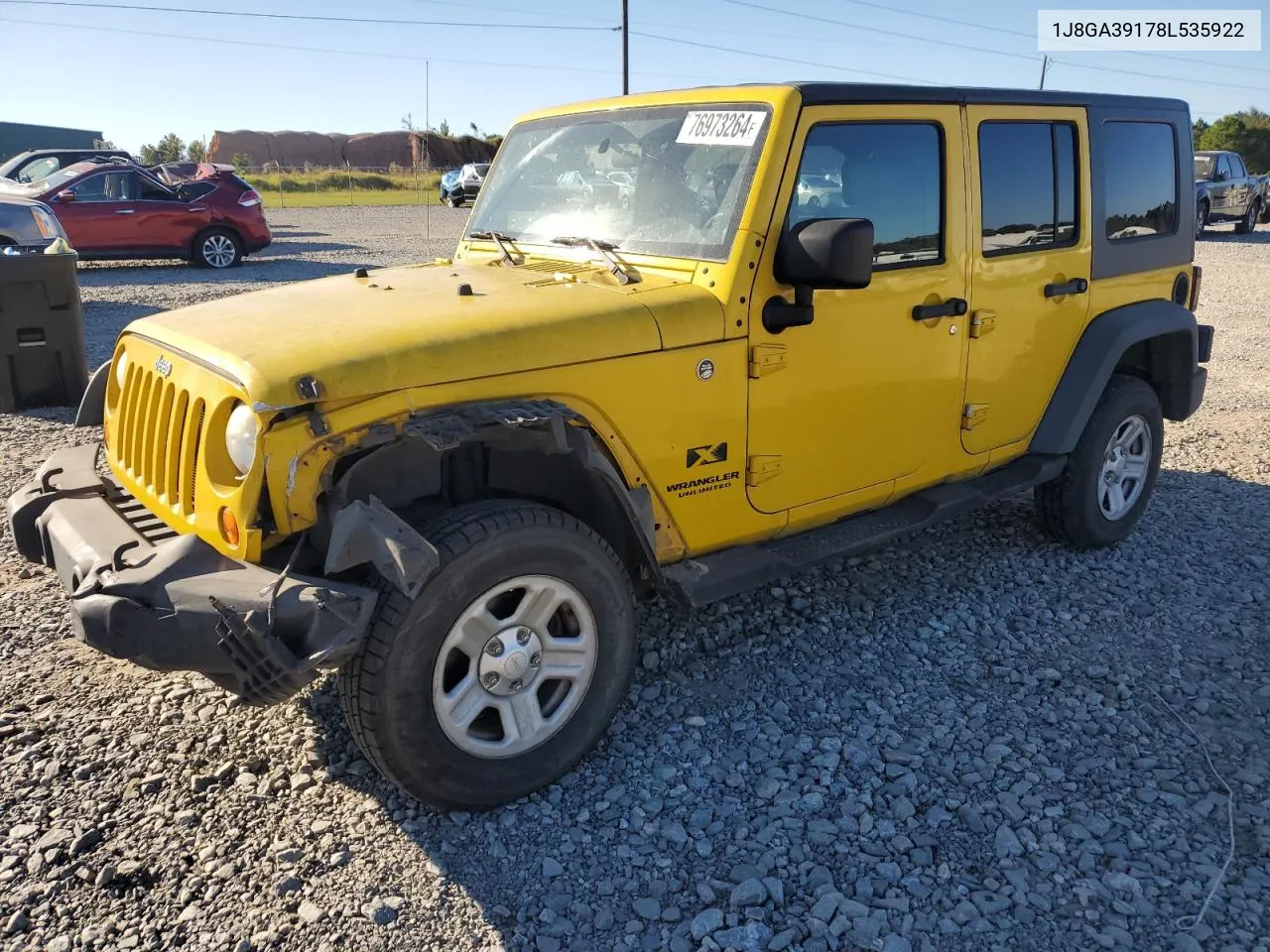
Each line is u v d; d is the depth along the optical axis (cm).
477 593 282
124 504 336
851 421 382
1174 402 536
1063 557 502
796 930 258
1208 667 394
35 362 768
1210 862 282
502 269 381
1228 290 1456
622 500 305
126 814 298
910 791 313
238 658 260
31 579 457
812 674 385
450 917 262
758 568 354
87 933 253
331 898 267
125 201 1549
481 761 296
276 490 268
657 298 326
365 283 372
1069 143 452
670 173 364
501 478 324
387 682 272
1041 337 453
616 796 311
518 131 445
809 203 351
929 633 420
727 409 342
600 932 259
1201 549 513
